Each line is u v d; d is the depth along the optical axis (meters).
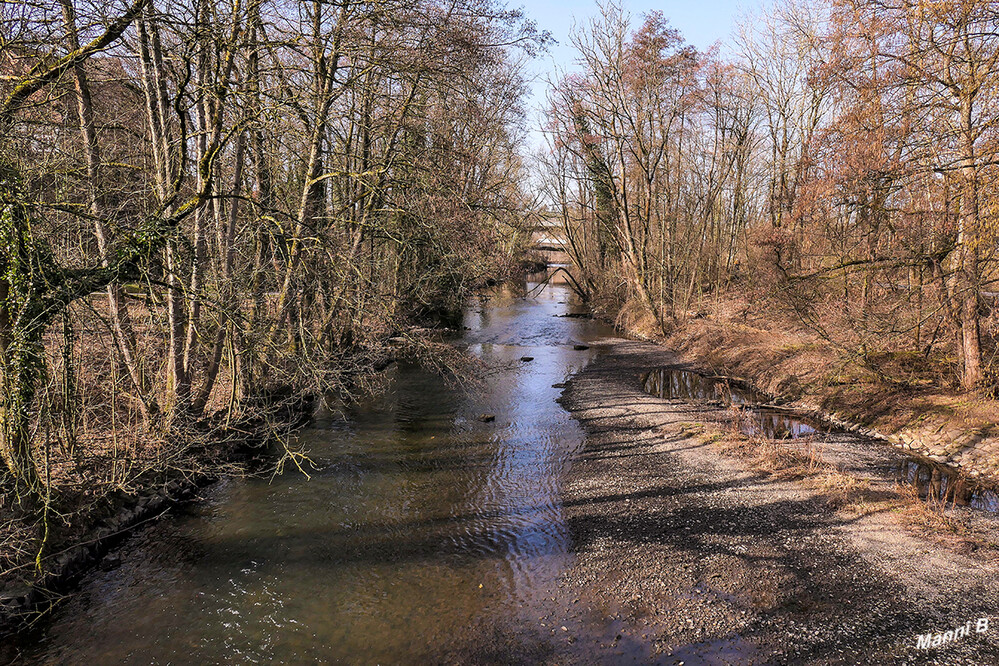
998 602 7.52
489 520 10.34
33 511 8.09
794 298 20.42
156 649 7.00
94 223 9.99
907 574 8.24
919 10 12.50
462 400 18.33
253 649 7.01
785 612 7.50
